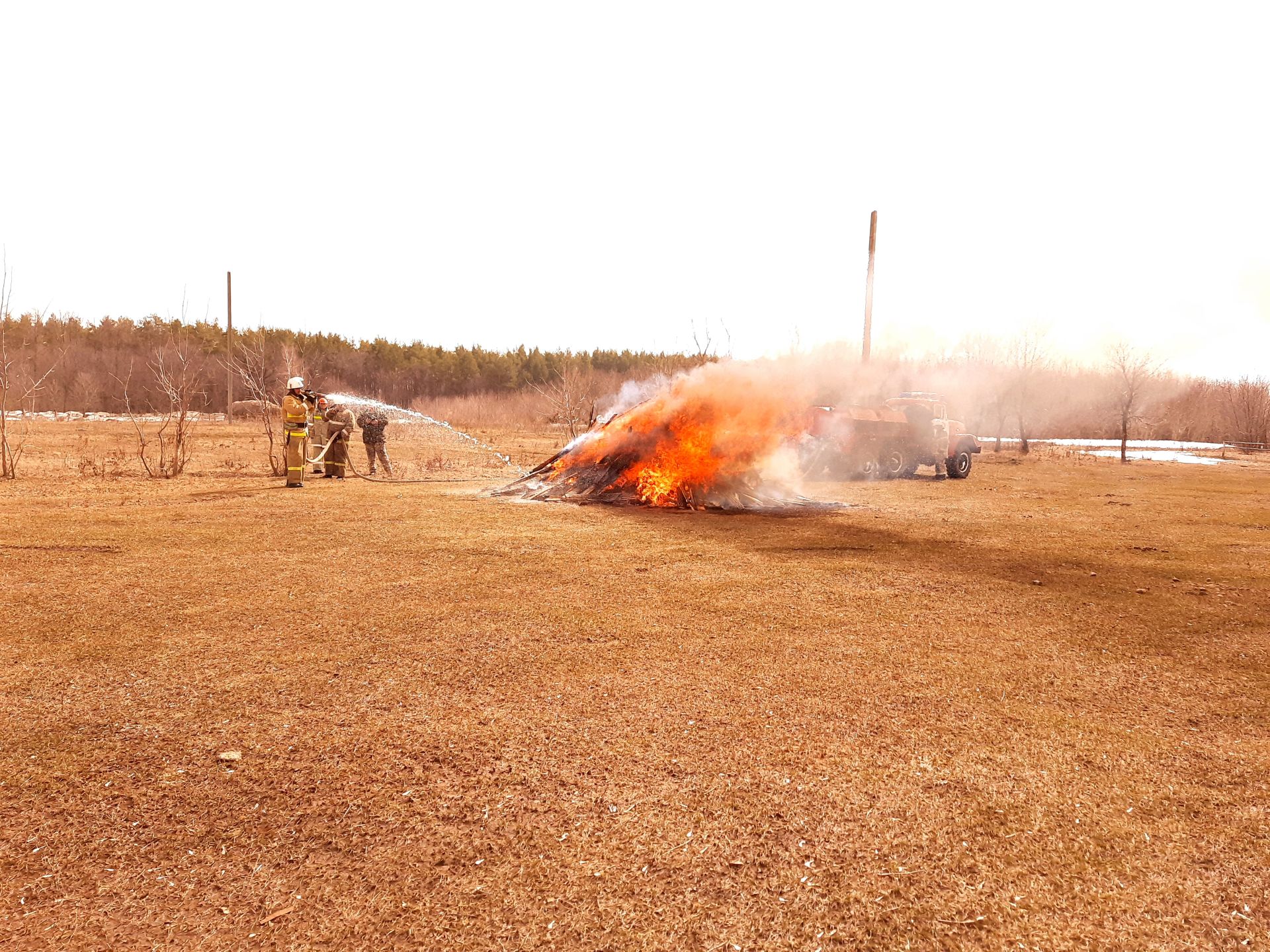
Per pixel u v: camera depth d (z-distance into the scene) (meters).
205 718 3.83
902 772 3.36
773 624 5.74
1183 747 3.68
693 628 5.59
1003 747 3.64
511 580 7.00
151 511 10.80
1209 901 2.47
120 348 70.56
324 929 2.28
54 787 3.11
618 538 9.38
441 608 6.01
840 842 2.79
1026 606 6.47
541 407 59.28
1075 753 3.59
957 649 5.20
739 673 4.63
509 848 2.73
